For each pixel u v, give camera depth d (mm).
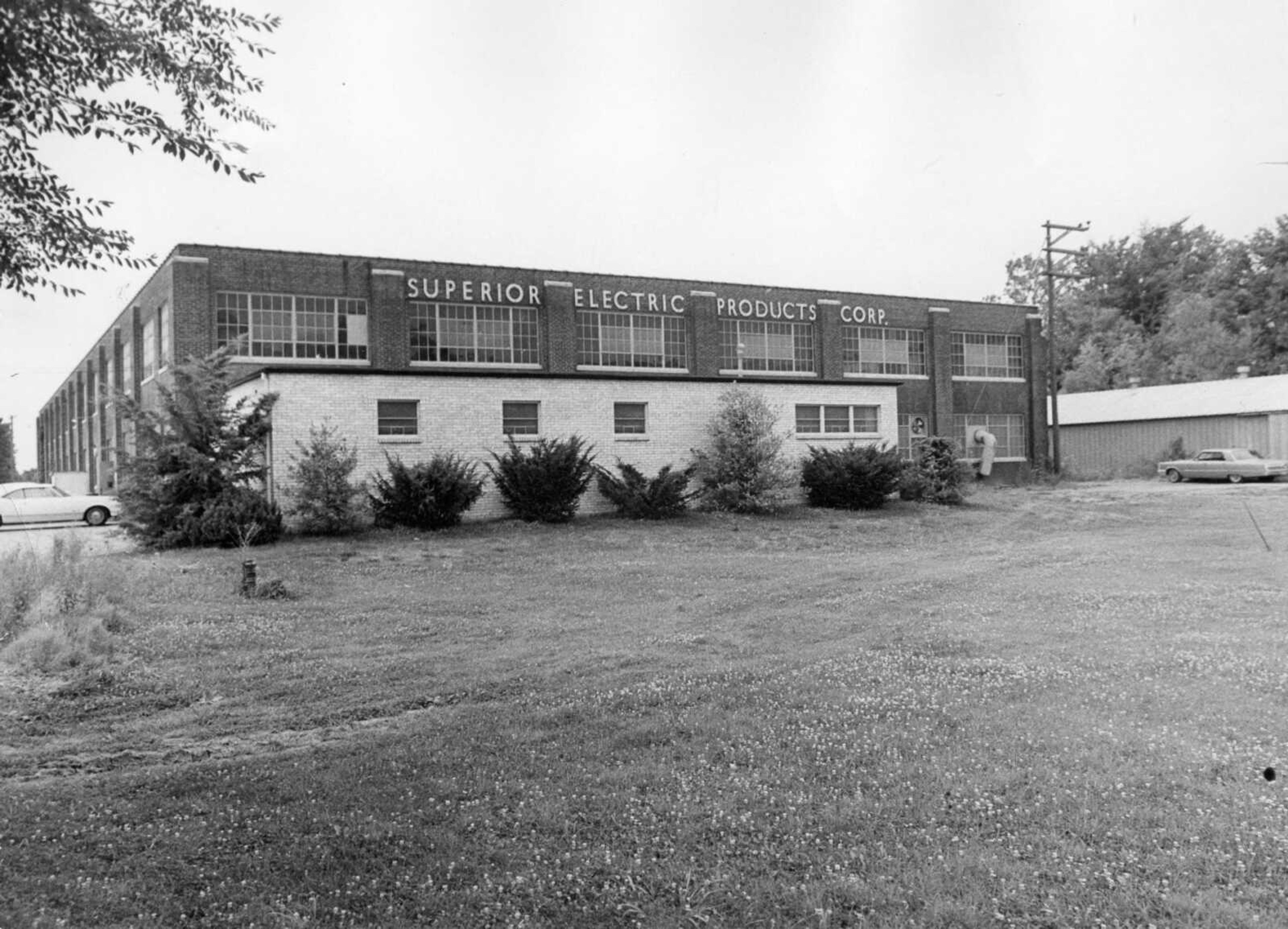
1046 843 4996
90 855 4984
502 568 17812
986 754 6391
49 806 5727
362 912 4398
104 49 4723
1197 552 18984
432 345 34562
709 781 6062
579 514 26688
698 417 28953
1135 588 14109
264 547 20219
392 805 5699
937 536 23703
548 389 26625
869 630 11430
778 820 5398
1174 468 47219
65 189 4934
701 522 25688
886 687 8344
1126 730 6809
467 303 35156
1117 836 5055
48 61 4656
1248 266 79188
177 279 29875
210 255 30469
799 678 8844
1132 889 4469
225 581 15320
